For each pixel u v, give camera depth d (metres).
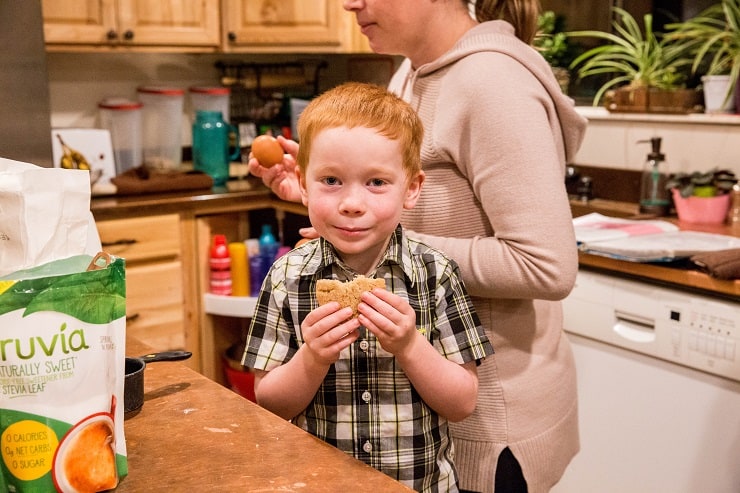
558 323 1.33
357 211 0.91
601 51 2.94
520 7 1.29
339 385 0.99
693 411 1.95
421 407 0.99
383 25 1.24
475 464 1.25
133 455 0.78
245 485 0.72
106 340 0.71
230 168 3.21
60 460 0.69
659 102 2.71
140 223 2.68
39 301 0.67
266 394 0.97
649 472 2.06
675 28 2.86
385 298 0.88
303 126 0.97
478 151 1.13
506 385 1.22
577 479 2.26
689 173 2.65
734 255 1.88
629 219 2.49
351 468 0.75
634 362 2.08
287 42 3.07
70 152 2.84
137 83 3.28
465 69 1.16
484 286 1.14
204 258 2.88
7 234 0.71
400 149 0.94
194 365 2.92
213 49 3.01
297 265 1.03
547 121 1.14
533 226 1.09
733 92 2.59
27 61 2.49
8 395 0.67
